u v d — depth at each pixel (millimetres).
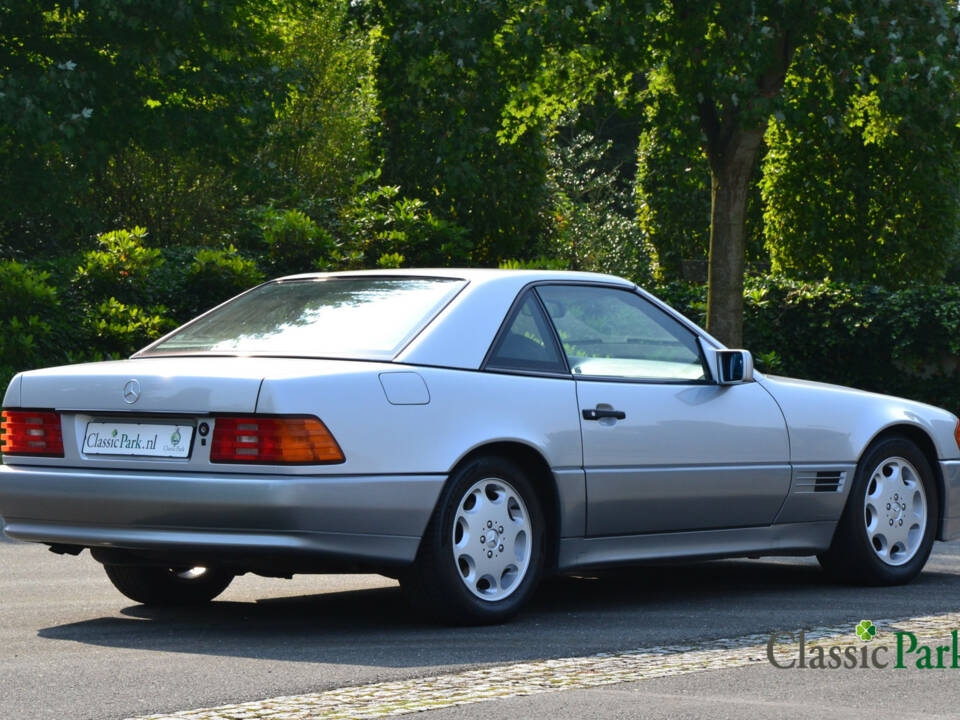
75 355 19734
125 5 26812
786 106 20578
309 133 31219
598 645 7242
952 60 20688
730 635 7594
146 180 35250
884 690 6219
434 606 7660
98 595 9188
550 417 8094
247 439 7180
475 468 7719
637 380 8672
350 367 7477
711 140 22172
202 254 22031
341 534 7227
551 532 8180
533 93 23953
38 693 5988
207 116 28547
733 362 9062
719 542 9047
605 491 8320
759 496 9164
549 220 29844
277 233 23875
